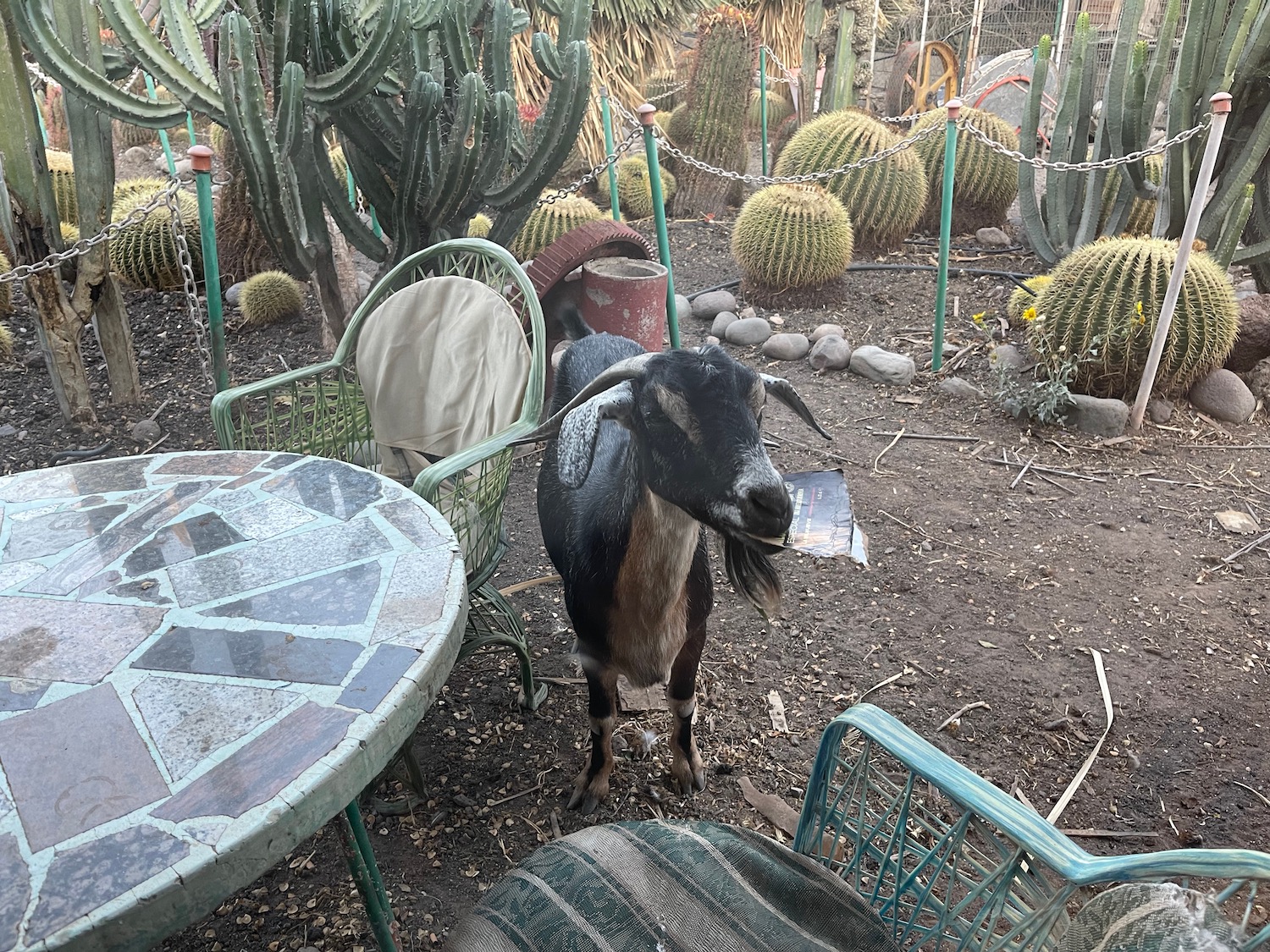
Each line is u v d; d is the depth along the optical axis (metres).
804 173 7.41
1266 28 5.19
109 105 4.13
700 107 8.57
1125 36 5.66
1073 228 6.63
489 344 2.63
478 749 2.81
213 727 1.34
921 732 2.87
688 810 2.62
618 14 11.16
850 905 1.60
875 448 4.70
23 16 3.84
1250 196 5.41
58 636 1.56
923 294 6.62
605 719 2.52
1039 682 3.08
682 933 1.53
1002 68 11.13
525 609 3.49
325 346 5.43
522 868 1.68
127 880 1.10
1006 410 5.00
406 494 2.07
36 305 4.53
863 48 10.36
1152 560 3.74
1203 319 4.67
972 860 1.66
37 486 2.16
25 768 1.27
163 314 6.35
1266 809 2.58
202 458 2.31
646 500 2.05
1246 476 4.40
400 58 4.77
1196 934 1.03
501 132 4.52
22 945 1.03
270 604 1.64
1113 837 2.50
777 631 3.36
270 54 4.19
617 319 4.86
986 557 3.78
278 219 4.25
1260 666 3.13
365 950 2.15
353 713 1.36
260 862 1.18
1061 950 1.22
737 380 1.87
